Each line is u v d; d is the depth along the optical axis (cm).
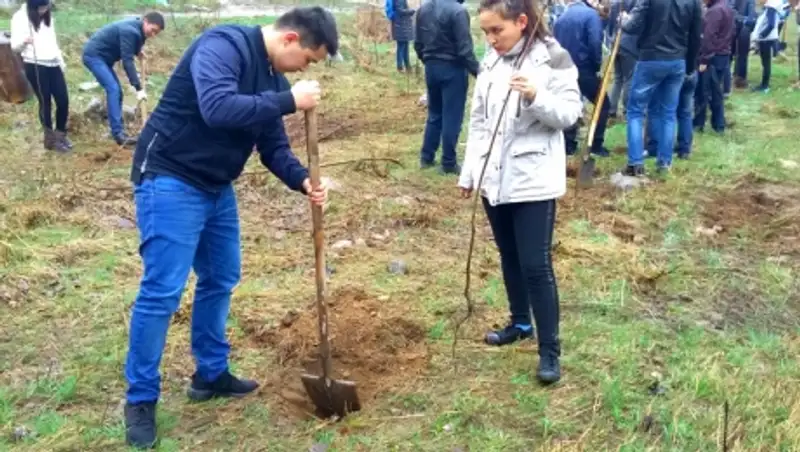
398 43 1584
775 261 604
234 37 335
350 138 1000
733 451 356
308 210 710
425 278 559
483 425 382
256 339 471
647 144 927
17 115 1056
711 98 1033
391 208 702
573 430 379
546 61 389
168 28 1736
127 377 364
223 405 403
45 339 471
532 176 393
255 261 585
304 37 340
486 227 668
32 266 564
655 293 540
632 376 424
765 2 1348
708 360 438
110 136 1012
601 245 618
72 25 1595
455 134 815
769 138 1016
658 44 788
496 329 478
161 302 350
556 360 416
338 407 388
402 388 415
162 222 343
